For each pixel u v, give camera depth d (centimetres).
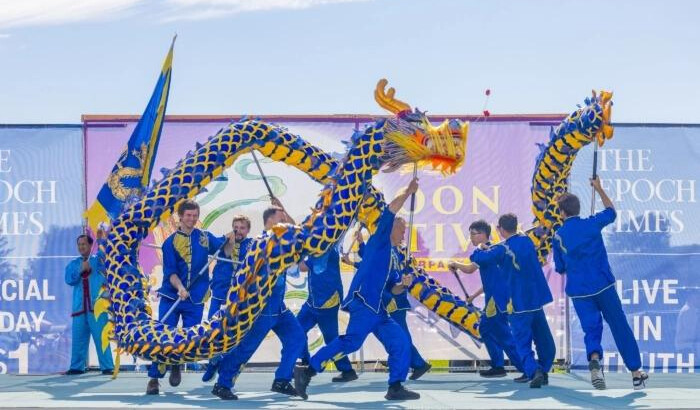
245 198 1344
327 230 1062
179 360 1080
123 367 1338
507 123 1347
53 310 1334
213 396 1093
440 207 1343
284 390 1062
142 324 1115
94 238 1341
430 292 1283
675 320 1339
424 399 1035
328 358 1015
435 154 1060
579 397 1039
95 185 1337
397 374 1016
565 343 1336
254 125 1222
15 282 1331
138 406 980
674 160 1346
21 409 957
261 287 1048
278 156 1232
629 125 1345
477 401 1010
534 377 1126
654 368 1336
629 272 1339
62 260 1334
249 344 1062
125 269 1158
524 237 1137
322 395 1088
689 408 936
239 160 1345
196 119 1342
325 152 1289
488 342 1285
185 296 1121
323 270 1108
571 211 1105
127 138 1341
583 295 1084
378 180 1344
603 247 1093
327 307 1209
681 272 1341
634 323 1338
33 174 1335
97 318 1329
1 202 1332
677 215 1346
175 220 1341
